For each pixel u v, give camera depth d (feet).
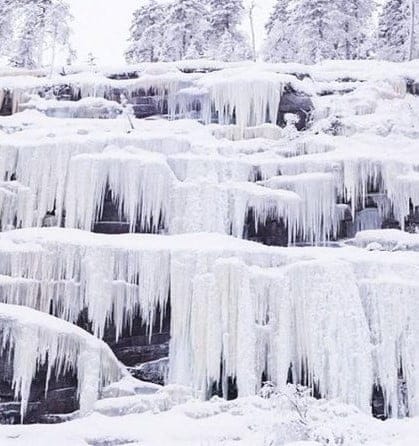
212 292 39.88
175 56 114.93
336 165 51.55
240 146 56.85
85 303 41.70
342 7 116.78
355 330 38.11
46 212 52.03
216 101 62.80
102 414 35.24
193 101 64.34
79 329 39.01
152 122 63.10
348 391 37.04
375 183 51.65
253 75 62.23
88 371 37.70
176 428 32.01
